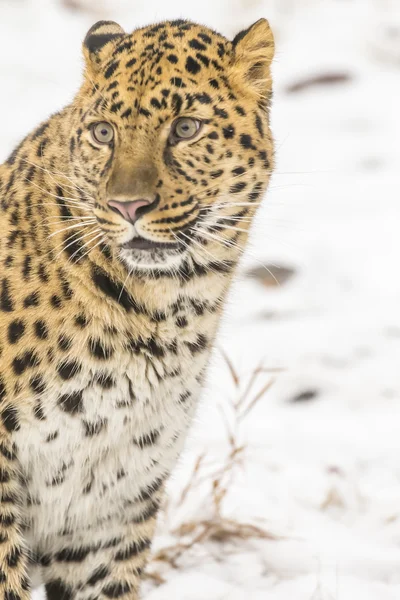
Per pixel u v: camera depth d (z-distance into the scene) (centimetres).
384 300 1797
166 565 1079
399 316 1733
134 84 848
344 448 1362
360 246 1983
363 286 1848
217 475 1211
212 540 1130
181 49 873
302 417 1445
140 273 859
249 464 1312
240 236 916
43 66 2930
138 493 928
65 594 961
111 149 852
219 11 3294
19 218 873
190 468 1288
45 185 879
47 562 948
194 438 1346
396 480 1284
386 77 2923
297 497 1248
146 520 948
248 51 898
